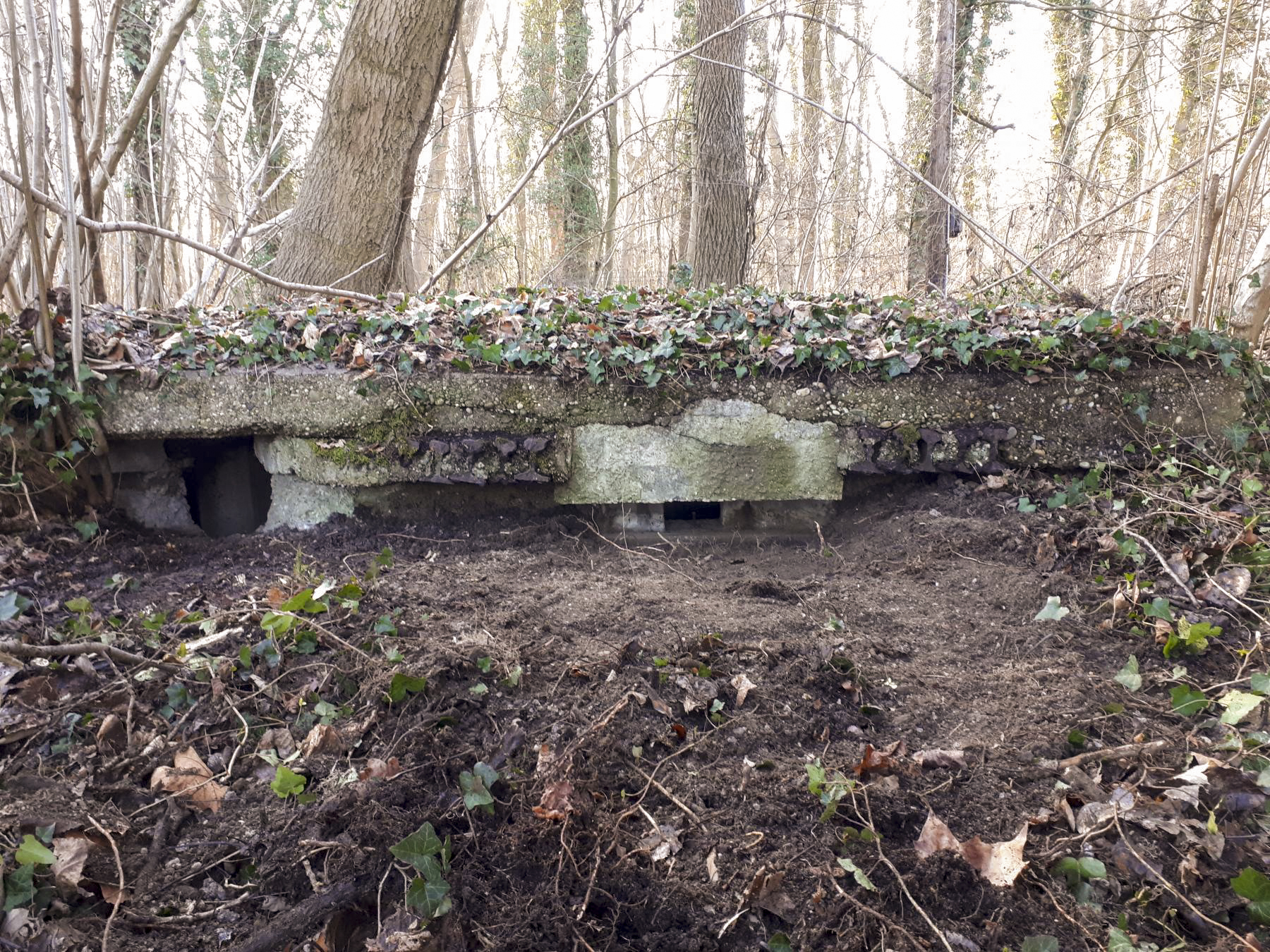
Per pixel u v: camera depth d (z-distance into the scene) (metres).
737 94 8.43
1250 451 3.87
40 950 1.77
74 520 3.52
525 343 3.89
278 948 1.90
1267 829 2.14
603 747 2.34
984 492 3.88
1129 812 2.18
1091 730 2.51
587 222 12.91
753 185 8.73
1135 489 3.68
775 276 10.14
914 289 7.95
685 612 3.07
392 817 2.13
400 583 3.19
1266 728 2.45
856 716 2.59
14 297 3.64
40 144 3.51
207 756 2.35
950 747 2.43
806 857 2.09
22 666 2.43
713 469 3.97
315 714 2.46
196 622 2.79
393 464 3.80
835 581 3.49
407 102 6.49
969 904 2.01
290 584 3.13
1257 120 5.37
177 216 8.21
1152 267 6.99
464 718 2.46
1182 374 3.89
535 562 3.63
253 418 3.71
